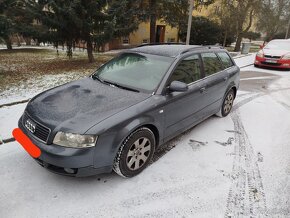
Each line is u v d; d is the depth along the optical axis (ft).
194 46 15.53
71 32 34.99
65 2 32.71
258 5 68.95
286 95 26.11
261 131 16.76
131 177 11.11
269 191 10.76
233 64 19.13
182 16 51.24
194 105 14.12
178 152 13.43
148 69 12.91
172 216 9.18
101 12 35.40
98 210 9.25
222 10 67.62
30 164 11.66
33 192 9.96
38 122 9.89
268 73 38.29
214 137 15.44
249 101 23.35
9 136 13.80
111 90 11.98
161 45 15.69
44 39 35.50
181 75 13.15
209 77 15.44
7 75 28.09
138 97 11.30
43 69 32.35
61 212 9.07
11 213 8.92
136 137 10.52
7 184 10.31
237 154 13.61
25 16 37.60
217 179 11.37
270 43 46.34
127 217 9.02
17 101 18.92
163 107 11.64
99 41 35.14
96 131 9.22
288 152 14.05
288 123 18.40
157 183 10.85
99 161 9.55
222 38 77.66
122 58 14.61
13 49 55.83
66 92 11.87
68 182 10.61
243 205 9.89
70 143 9.14
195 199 10.07
